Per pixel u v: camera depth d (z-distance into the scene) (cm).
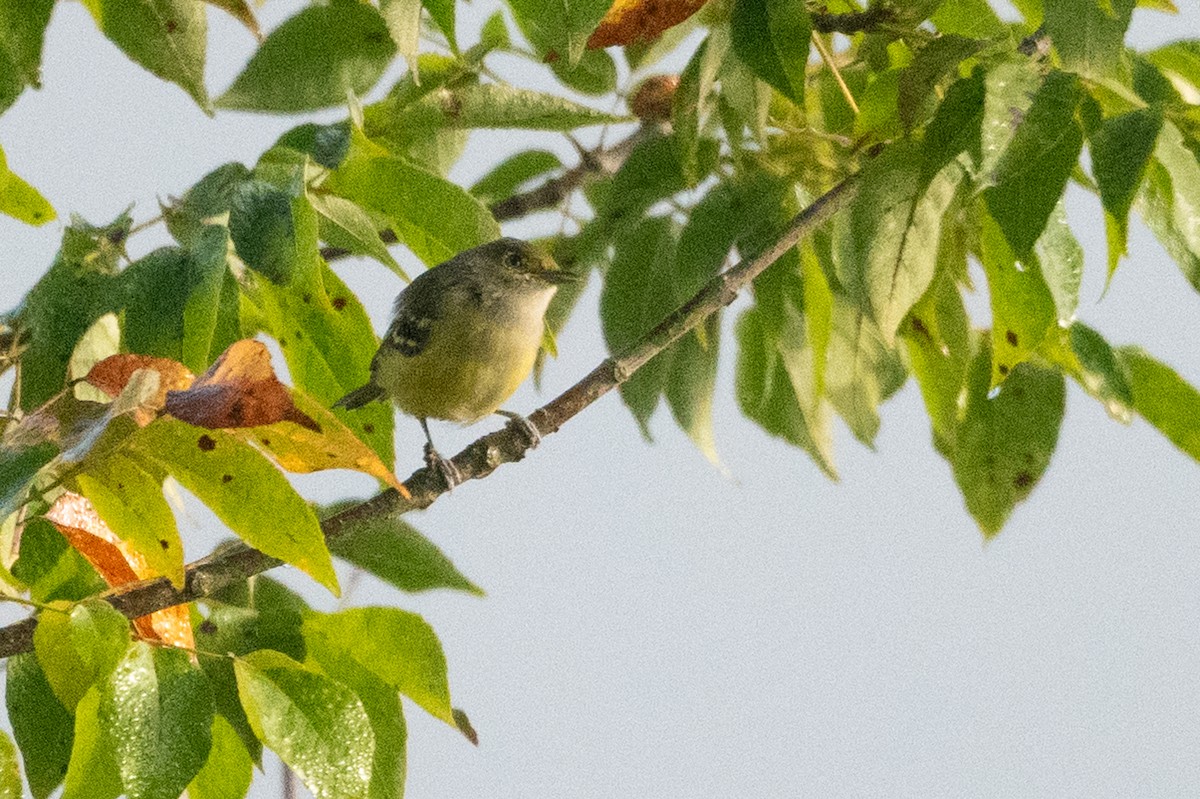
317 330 739
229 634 698
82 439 561
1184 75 852
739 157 851
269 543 598
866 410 926
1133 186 665
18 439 571
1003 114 666
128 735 573
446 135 954
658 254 929
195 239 694
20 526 666
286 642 702
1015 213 658
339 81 917
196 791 657
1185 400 881
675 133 834
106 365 615
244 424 532
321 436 578
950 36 727
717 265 844
